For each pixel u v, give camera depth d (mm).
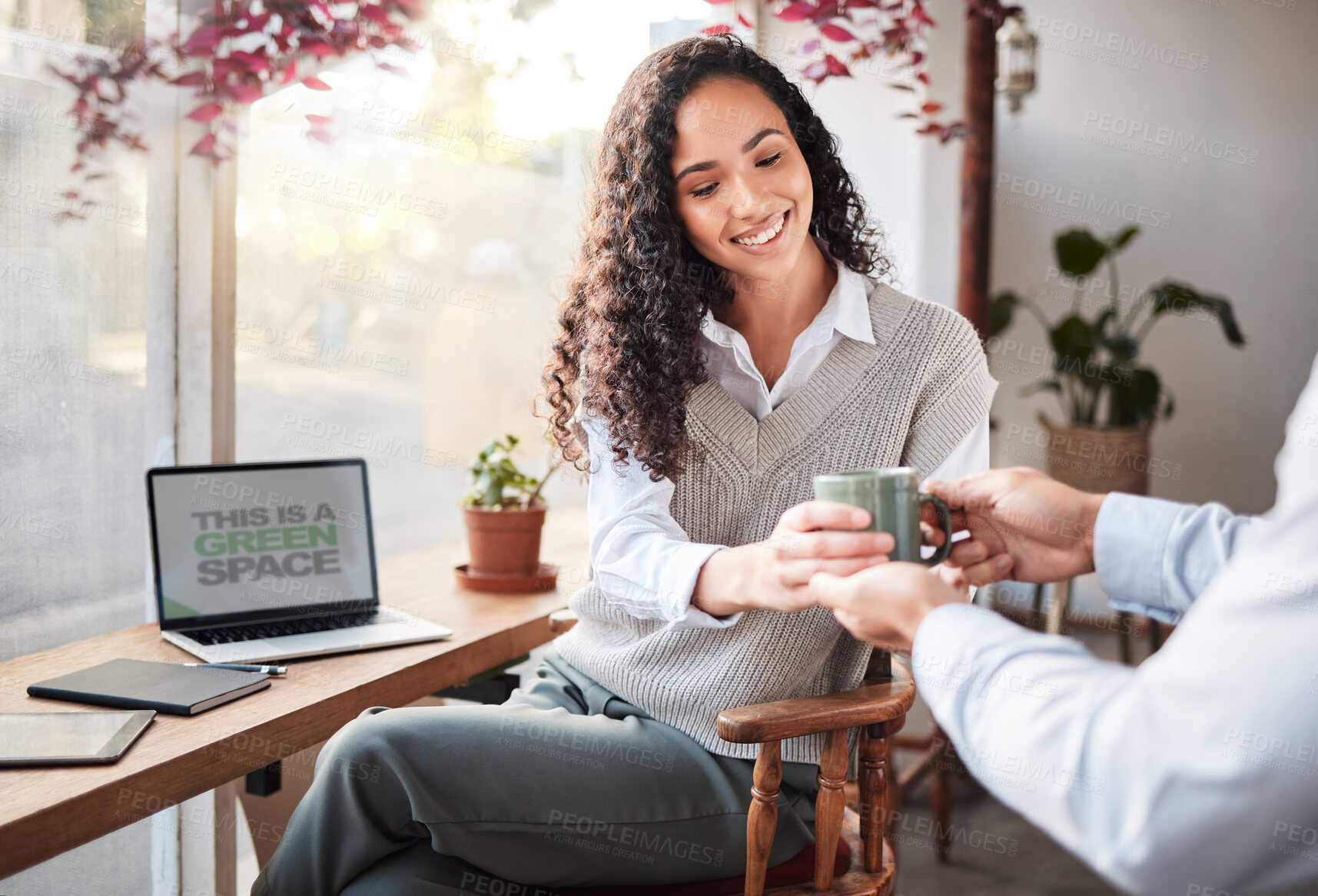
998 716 645
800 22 2977
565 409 1531
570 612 1673
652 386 1348
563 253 2734
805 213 1351
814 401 1399
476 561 1912
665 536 1309
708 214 1327
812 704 1217
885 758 1338
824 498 966
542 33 2535
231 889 1810
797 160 1337
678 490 1401
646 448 1341
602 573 1339
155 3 1665
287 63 1819
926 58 3262
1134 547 966
